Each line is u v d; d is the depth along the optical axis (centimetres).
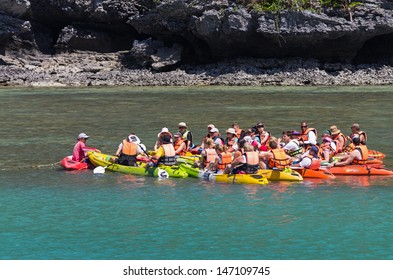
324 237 5906
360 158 8506
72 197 7394
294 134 9038
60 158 9856
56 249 5641
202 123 13988
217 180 8125
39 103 18500
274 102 18375
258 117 14975
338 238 5881
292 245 5697
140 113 15962
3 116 15425
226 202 7100
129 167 8650
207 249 5609
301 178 8131
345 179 8262
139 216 6600
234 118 14825
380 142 11188
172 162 8575
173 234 6022
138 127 13375
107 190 7712
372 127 13088
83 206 7000
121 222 6400
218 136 8919
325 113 15638
